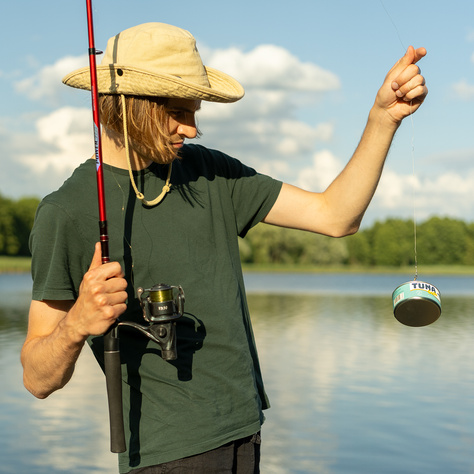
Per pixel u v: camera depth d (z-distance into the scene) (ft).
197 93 6.21
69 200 6.42
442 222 287.48
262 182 7.51
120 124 6.45
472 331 51.80
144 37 6.53
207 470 6.30
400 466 18.07
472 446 19.89
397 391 27.45
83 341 5.86
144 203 6.61
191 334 6.53
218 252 6.95
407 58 6.67
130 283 6.53
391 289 137.69
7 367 32.01
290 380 29.50
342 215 7.41
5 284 138.51
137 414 6.48
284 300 92.94
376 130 7.04
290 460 18.44
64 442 19.77
